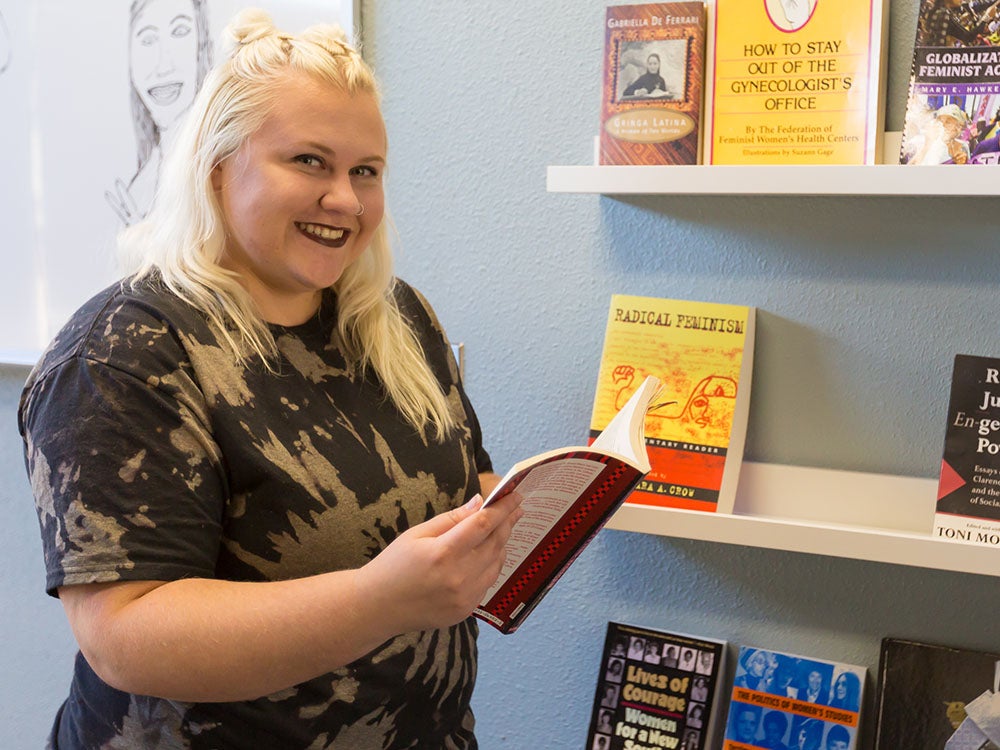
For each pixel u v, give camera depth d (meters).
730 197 1.46
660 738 1.48
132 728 1.03
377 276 1.17
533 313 1.57
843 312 1.43
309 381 1.09
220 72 1.04
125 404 0.93
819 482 1.45
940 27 1.28
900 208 1.39
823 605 1.48
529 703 1.64
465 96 1.56
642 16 1.37
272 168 1.01
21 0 1.70
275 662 0.89
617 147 1.39
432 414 1.18
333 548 1.04
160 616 0.89
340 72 1.04
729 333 1.45
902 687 1.40
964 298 1.38
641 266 1.52
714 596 1.53
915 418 1.42
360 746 1.07
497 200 1.57
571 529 0.99
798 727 1.43
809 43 1.32
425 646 1.10
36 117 1.73
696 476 1.43
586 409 1.56
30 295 1.78
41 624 1.87
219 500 0.98
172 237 1.05
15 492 1.85
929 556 1.26
